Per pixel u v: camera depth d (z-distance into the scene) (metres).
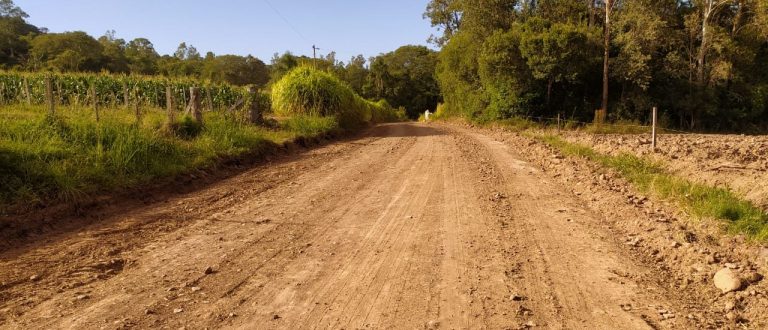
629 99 28.92
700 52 29.27
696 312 4.16
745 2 30.33
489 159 13.19
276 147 15.15
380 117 46.91
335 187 9.64
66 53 46.69
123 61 59.56
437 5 44.97
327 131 20.44
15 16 71.69
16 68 32.19
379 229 6.70
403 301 4.43
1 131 8.95
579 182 9.47
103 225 6.98
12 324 4.01
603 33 29.66
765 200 6.92
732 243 5.48
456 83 37.03
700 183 8.25
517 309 4.24
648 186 8.41
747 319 3.98
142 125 11.48
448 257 5.55
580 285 4.75
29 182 7.36
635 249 5.78
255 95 18.55
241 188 9.68
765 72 32.12
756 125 31.91
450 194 8.80
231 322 4.05
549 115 29.17
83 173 8.20
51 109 10.71
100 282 4.93
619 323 3.97
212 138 12.91
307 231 6.65
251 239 6.31
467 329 3.90
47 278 5.01
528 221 6.99
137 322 4.05
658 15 28.48
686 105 29.27
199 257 5.64
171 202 8.47
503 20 32.91
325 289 4.71
